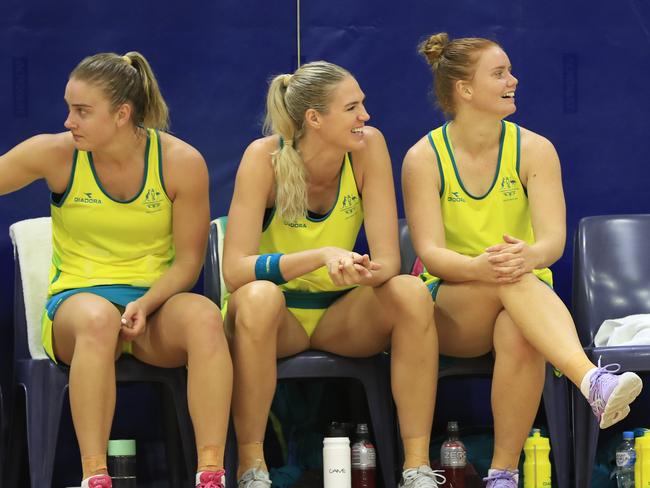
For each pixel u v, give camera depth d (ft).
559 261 37.22
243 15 36.50
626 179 37.19
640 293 34.37
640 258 34.76
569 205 37.17
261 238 31.19
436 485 28.91
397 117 36.94
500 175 31.22
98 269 30.30
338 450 29.73
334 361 30.17
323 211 31.14
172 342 28.63
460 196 31.30
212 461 27.63
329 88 29.60
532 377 28.68
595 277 34.68
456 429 31.42
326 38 36.73
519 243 28.50
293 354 30.30
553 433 29.94
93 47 35.94
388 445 30.17
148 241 30.68
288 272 29.12
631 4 37.17
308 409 35.58
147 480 36.09
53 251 31.22
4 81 35.63
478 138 31.12
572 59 37.17
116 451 32.01
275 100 30.35
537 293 28.25
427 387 29.01
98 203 30.04
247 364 28.43
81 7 35.88
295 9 36.65
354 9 36.81
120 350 29.19
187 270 30.25
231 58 36.45
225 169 36.47
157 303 29.30
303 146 30.42
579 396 30.30
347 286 30.81
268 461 35.96
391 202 30.78
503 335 28.81
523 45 37.04
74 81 28.50
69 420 35.70
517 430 29.04
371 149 30.89
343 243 31.27
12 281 35.70
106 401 27.58
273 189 30.58
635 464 31.60
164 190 30.22
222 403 27.84
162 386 33.27
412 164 31.30
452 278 29.68
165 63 36.22
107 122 28.63
